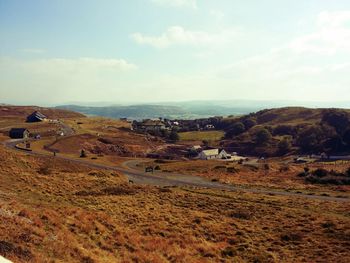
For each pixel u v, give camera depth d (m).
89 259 19.61
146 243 27.70
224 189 66.50
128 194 51.97
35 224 22.81
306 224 39.22
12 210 24.58
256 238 33.91
